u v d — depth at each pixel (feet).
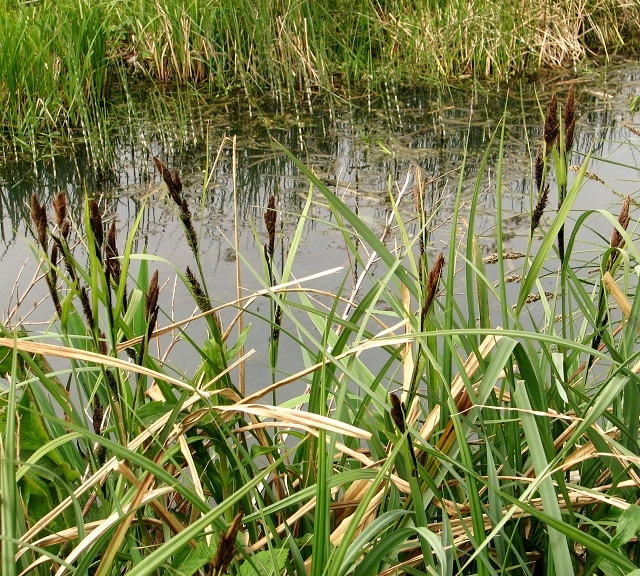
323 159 21.74
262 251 6.32
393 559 5.61
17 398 5.27
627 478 5.89
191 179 20.58
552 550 4.77
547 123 5.08
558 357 5.80
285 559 4.86
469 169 20.65
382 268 14.92
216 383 6.05
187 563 4.81
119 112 25.66
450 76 28.96
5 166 21.53
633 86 27.20
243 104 26.66
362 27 29.53
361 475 5.07
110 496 5.38
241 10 27.96
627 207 5.56
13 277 15.56
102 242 4.51
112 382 4.97
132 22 28.50
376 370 11.56
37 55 23.75
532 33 29.27
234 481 6.07
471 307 5.84
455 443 5.53
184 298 14.06
